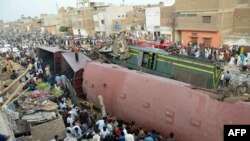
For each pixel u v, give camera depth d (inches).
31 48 1507.1
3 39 2765.7
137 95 546.3
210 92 461.1
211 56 1120.8
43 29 3563.0
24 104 584.4
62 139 489.4
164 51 660.1
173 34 1722.4
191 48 1258.0
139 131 494.6
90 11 2546.8
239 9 1381.6
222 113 417.4
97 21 2472.9
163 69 630.5
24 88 730.2
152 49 684.1
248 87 472.1
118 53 744.3
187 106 461.1
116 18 2370.8
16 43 2108.8
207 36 1480.1
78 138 490.9
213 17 1411.2
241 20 1382.9
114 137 460.8
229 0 1413.6
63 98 661.9
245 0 1374.3
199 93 460.4
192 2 1498.5
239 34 1354.6
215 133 416.5
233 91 448.8
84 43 1659.7
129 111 564.1
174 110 476.7
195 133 443.5
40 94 655.1
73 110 576.1
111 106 611.8
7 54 1349.7
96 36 2132.1
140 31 1978.3
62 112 575.8
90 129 521.7
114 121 544.7
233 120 402.3
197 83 555.2
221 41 1422.2
